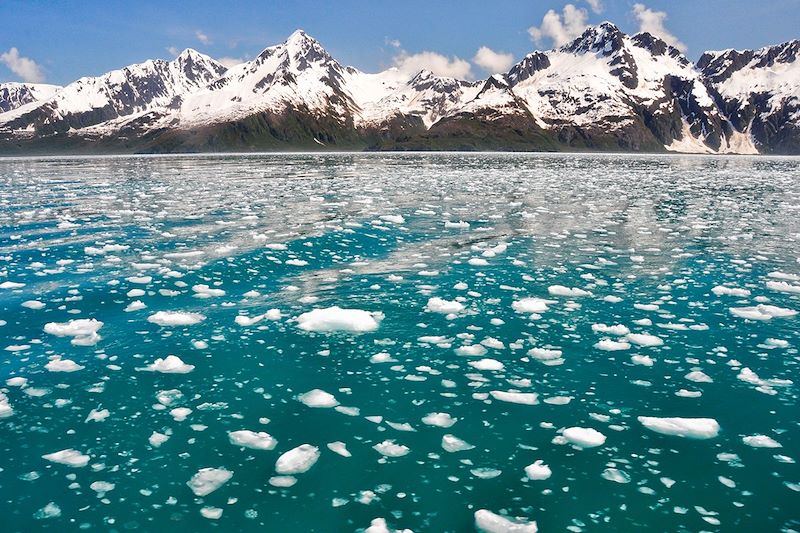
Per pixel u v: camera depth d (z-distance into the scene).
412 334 8.88
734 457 5.45
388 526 4.47
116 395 6.83
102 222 20.09
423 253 14.84
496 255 14.59
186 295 11.05
